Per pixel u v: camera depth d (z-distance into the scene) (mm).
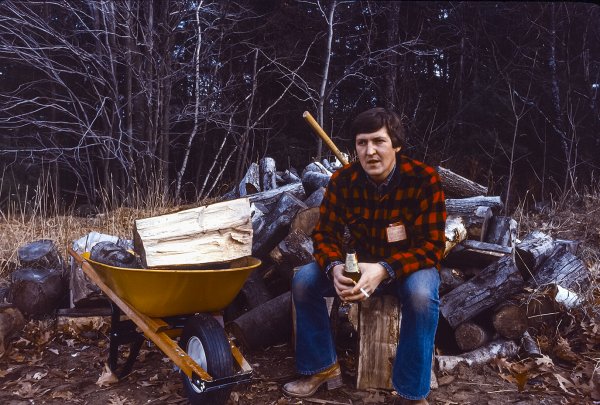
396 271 2795
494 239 4188
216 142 13625
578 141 10852
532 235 4430
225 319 4055
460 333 3561
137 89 10789
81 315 4062
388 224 2951
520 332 3602
